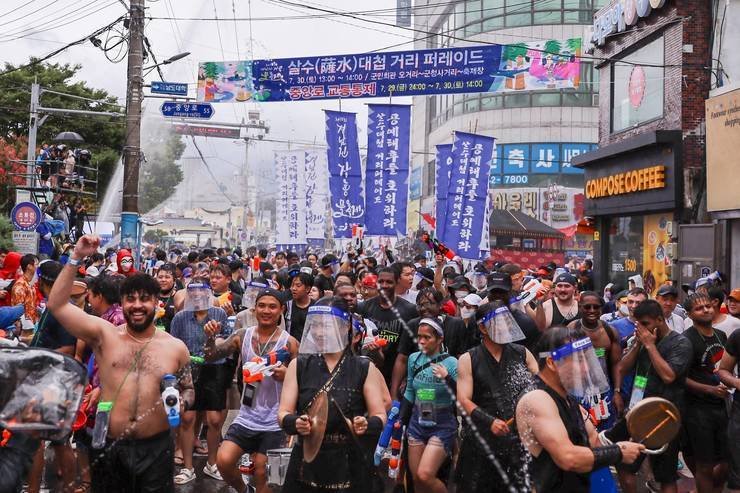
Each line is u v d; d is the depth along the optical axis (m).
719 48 15.57
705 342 6.25
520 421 3.83
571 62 16.97
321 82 17.59
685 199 15.89
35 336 6.13
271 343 6.04
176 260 18.72
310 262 15.56
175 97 15.79
